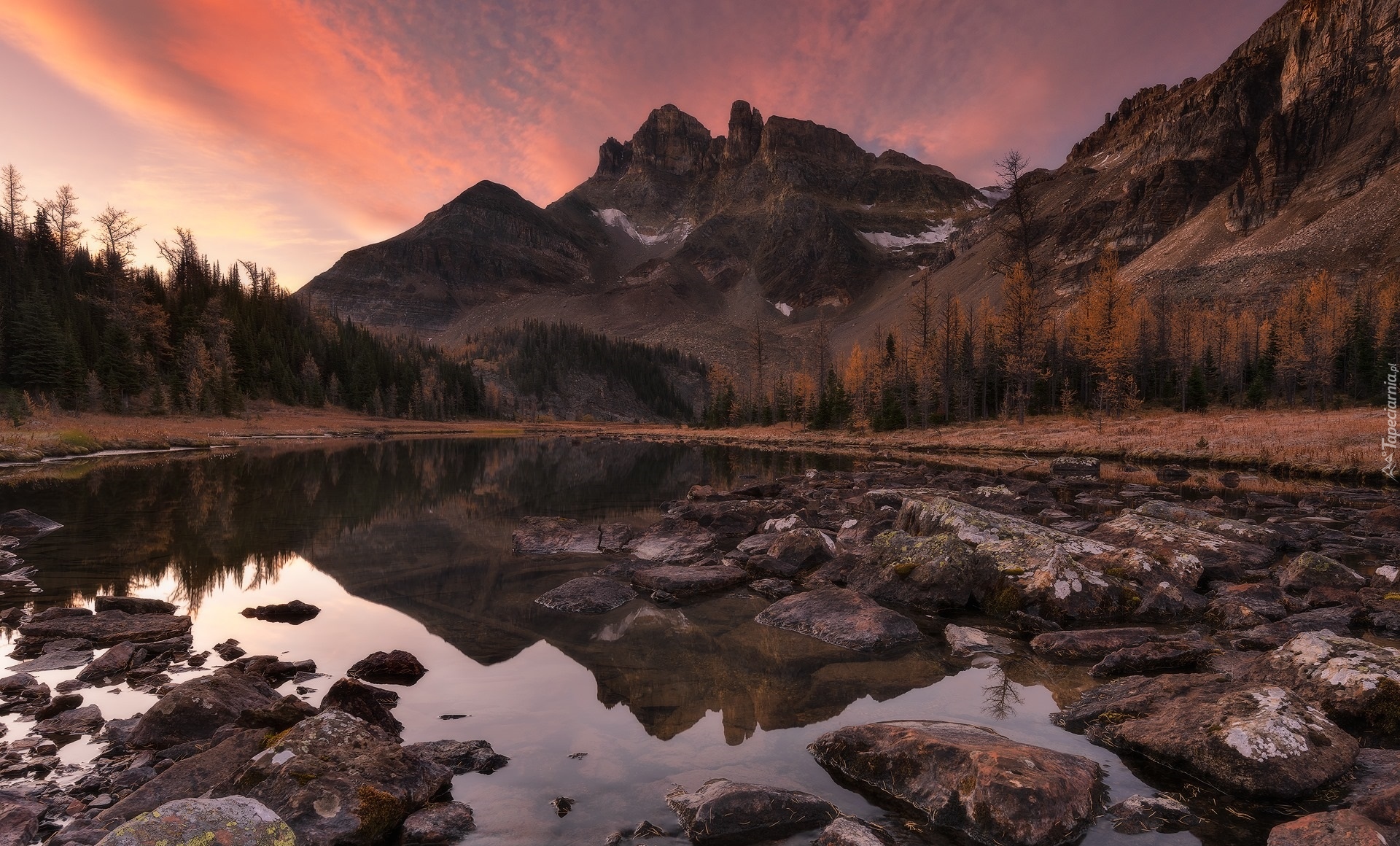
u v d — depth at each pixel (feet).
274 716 20.43
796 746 20.59
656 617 35.58
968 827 15.83
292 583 42.19
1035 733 21.35
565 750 20.20
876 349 344.90
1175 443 152.35
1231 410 271.49
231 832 11.51
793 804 16.25
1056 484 102.63
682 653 29.53
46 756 19.69
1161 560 42.47
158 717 21.04
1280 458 119.24
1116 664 27.22
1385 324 306.76
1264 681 23.85
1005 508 69.41
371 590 40.63
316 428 318.45
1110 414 238.07
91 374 248.11
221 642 30.78
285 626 33.40
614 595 38.63
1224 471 122.01
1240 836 15.33
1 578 42.39
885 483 95.76
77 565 46.03
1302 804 16.55
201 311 367.45
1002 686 25.82
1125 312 253.85
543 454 198.39
